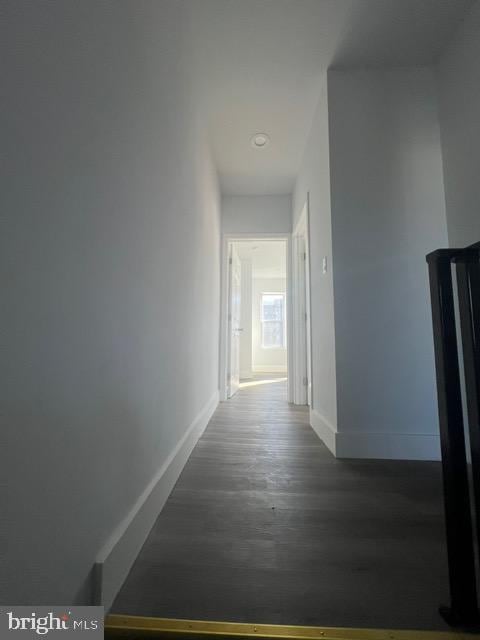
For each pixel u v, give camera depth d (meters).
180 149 1.63
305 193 2.99
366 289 2.03
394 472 1.69
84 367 0.68
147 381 1.12
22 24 0.50
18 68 0.49
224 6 1.73
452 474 0.80
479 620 0.74
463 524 0.78
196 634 0.71
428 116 2.10
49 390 0.56
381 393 1.97
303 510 1.28
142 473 1.07
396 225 2.05
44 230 0.55
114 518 0.84
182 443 1.68
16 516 0.48
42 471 0.54
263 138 2.88
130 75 0.94
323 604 0.81
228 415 3.07
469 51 1.81
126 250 0.92
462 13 1.79
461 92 1.88
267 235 3.89
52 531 0.57
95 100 0.73
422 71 2.13
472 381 0.82
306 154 2.94
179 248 1.62
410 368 1.98
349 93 2.15
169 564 0.95
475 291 0.83
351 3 1.73
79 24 0.66
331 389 2.09
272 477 1.60
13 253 0.48
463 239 1.88
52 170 0.57
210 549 1.02
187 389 1.85
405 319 2.01
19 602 0.48
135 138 0.99
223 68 2.14
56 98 0.58
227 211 3.94
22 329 0.49
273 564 0.96
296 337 3.79
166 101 1.35
